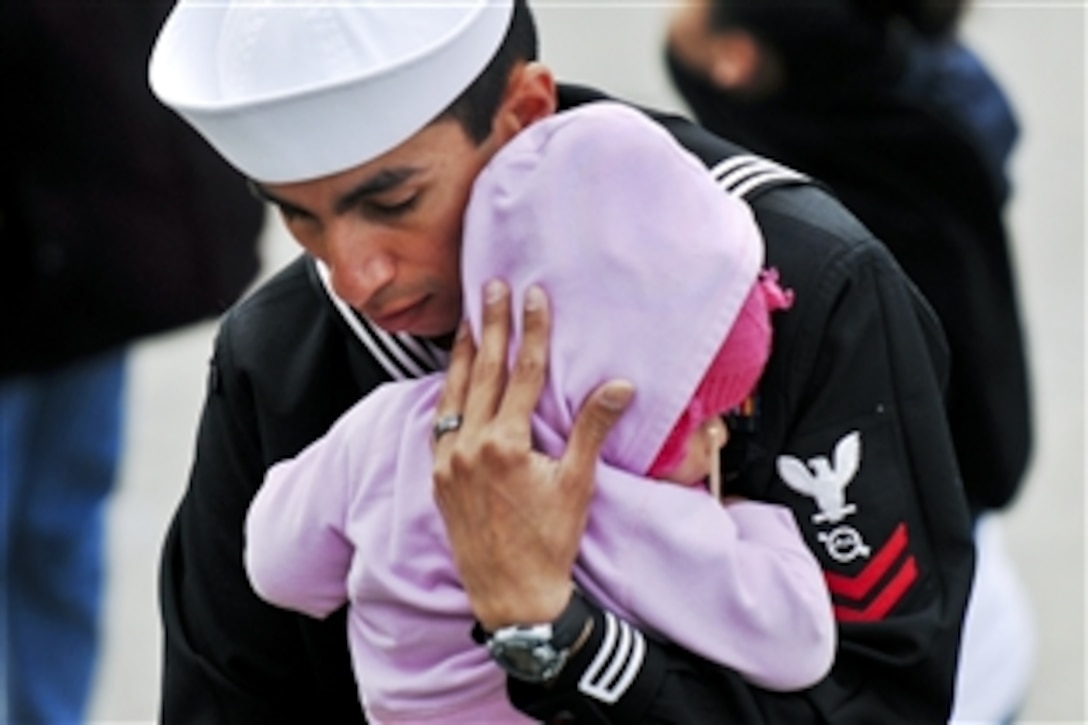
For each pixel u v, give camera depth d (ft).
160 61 15.35
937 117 23.57
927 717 16.14
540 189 14.96
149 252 26.78
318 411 16.90
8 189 26.25
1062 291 41.19
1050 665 32.65
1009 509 25.54
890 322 16.11
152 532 35.58
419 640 15.53
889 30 23.56
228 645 17.47
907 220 23.67
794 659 15.30
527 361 14.92
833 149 23.76
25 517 29.17
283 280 17.35
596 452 14.90
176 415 38.37
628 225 14.90
